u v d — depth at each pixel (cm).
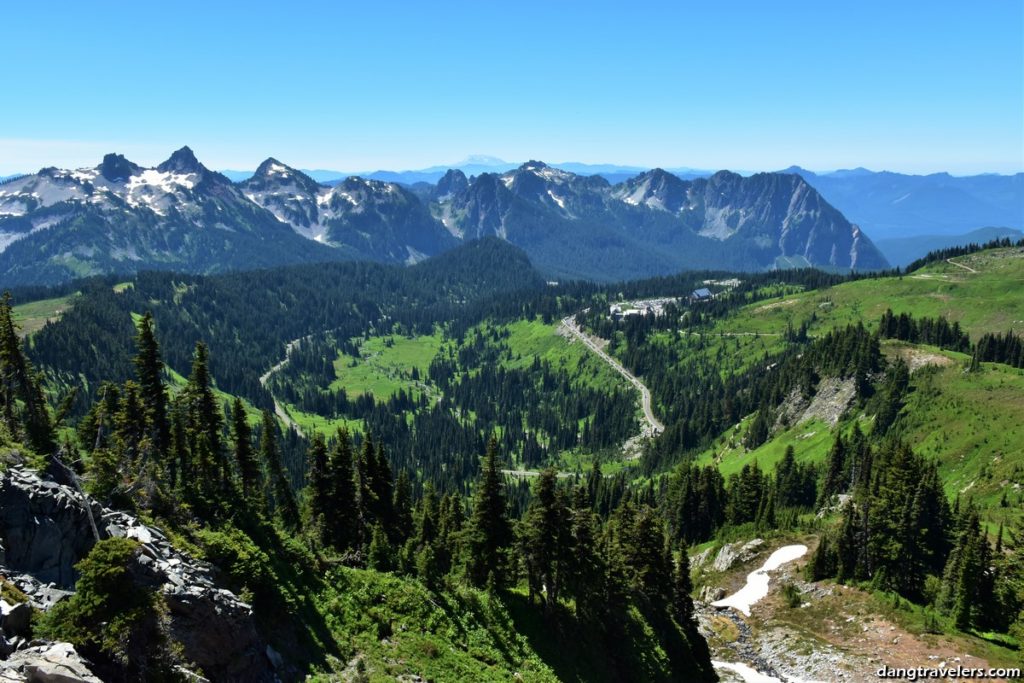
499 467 6109
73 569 3144
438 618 5028
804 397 19250
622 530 7556
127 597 2786
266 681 3381
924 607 7775
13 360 4838
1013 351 19088
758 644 7994
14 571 2889
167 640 2889
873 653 6969
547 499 5834
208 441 5938
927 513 8706
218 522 4591
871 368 17675
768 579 9638
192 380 6281
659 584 7212
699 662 7081
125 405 5956
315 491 6569
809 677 6938
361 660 4131
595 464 16075
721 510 13150
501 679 4647
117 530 3453
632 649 6450
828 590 8656
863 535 8731
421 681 4188
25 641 2489
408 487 8538
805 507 13425
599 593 6191
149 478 4378
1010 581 7069
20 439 4225
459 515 8456
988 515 9594
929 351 17462
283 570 4556
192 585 3231
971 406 13775
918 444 13662
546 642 5616
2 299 4947
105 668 2645
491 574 5925
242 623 3356
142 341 6166
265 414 7575
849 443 14762
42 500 3133
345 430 6738
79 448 5734
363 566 5744
